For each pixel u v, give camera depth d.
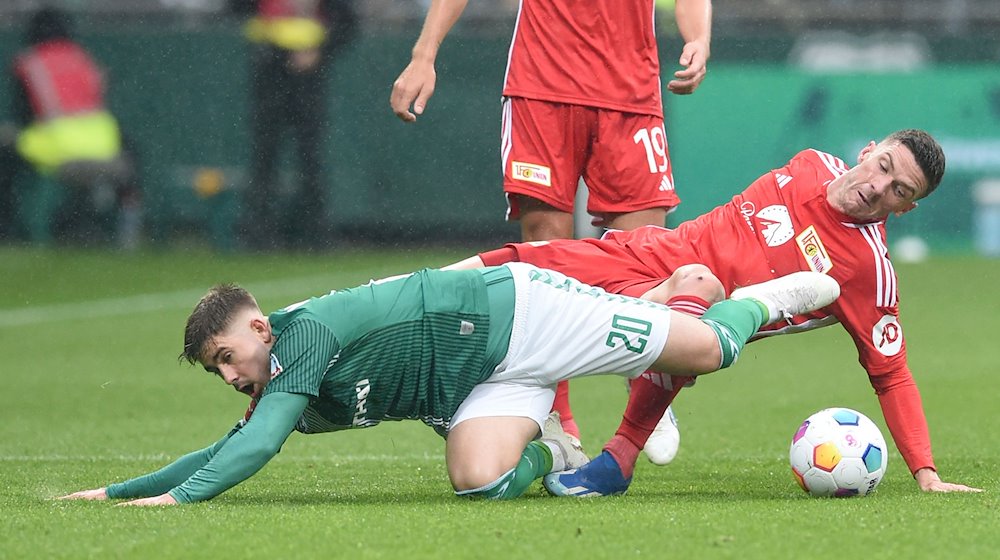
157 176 50.88
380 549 11.76
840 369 31.56
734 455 20.48
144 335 37.22
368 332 14.64
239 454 14.18
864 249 16.44
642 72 20.38
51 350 34.72
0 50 50.94
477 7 50.34
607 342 15.22
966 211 52.00
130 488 15.27
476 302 15.09
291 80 49.59
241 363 14.48
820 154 17.42
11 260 49.94
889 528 12.64
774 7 50.78
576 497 15.53
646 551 11.65
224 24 49.91
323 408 15.16
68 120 50.41
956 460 19.36
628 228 20.58
